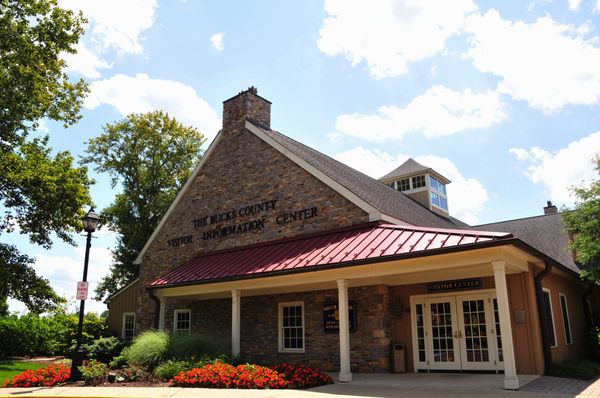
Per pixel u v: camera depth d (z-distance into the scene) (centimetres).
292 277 1368
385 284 1458
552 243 2184
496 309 1320
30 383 1202
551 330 1402
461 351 1353
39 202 2153
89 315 2717
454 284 1391
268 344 1681
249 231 1828
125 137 3653
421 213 2150
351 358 1441
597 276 1554
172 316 2055
